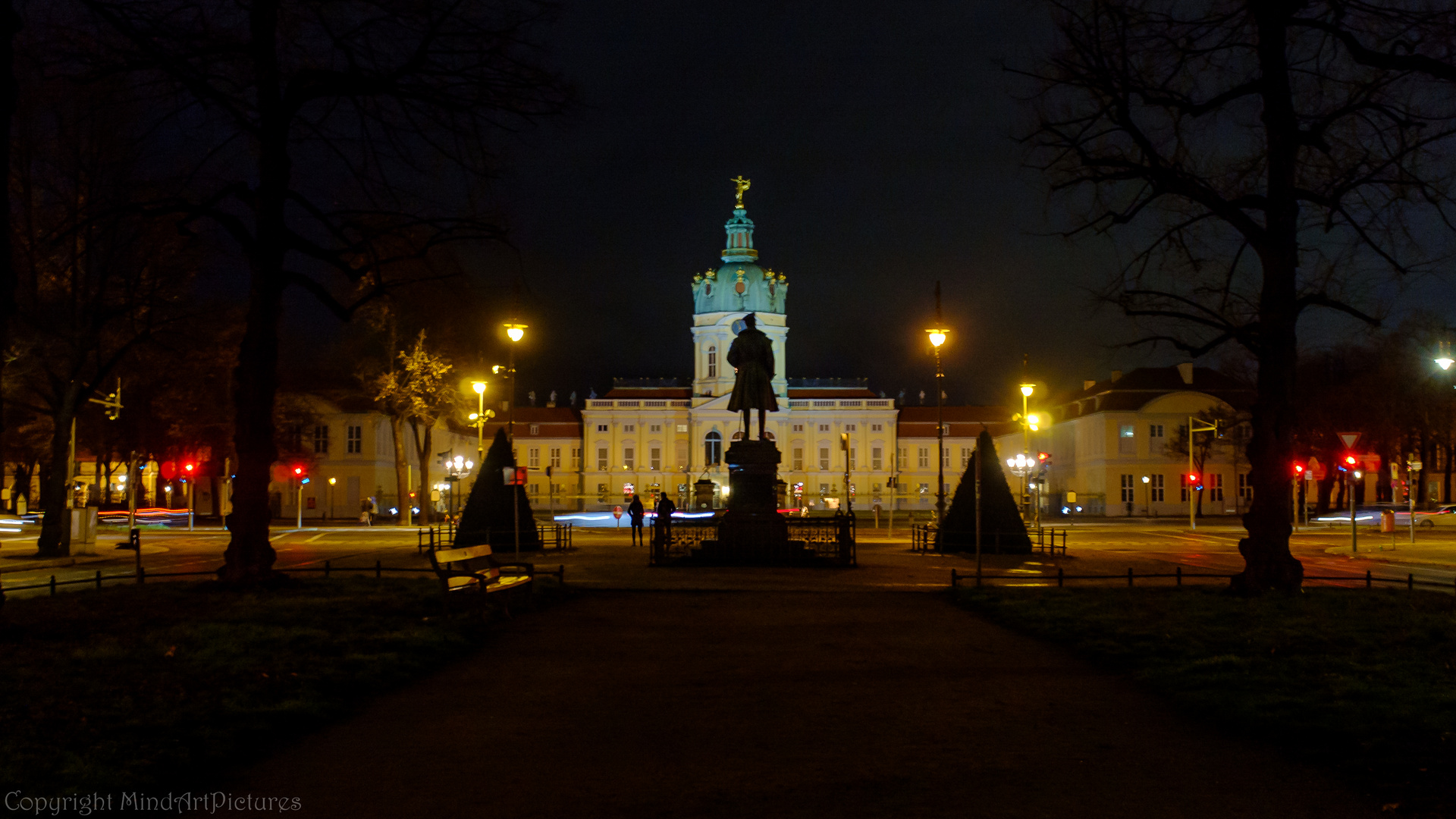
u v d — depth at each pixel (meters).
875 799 7.36
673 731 9.40
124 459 59.41
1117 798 7.39
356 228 18.34
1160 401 85.06
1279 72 17.58
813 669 12.52
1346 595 18.11
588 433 122.44
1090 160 18.28
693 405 121.31
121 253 30.42
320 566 26.61
